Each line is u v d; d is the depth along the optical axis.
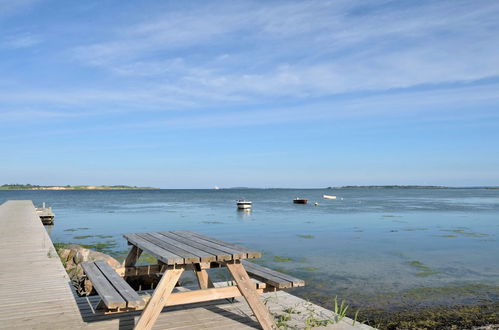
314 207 53.22
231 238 20.22
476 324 7.39
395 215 37.25
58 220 32.06
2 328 4.41
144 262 13.25
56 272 7.46
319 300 8.96
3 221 18.06
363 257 14.66
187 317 4.78
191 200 82.19
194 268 5.60
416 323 7.45
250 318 4.77
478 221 30.67
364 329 4.54
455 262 13.69
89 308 5.17
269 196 116.75
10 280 6.79
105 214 39.28
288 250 16.34
